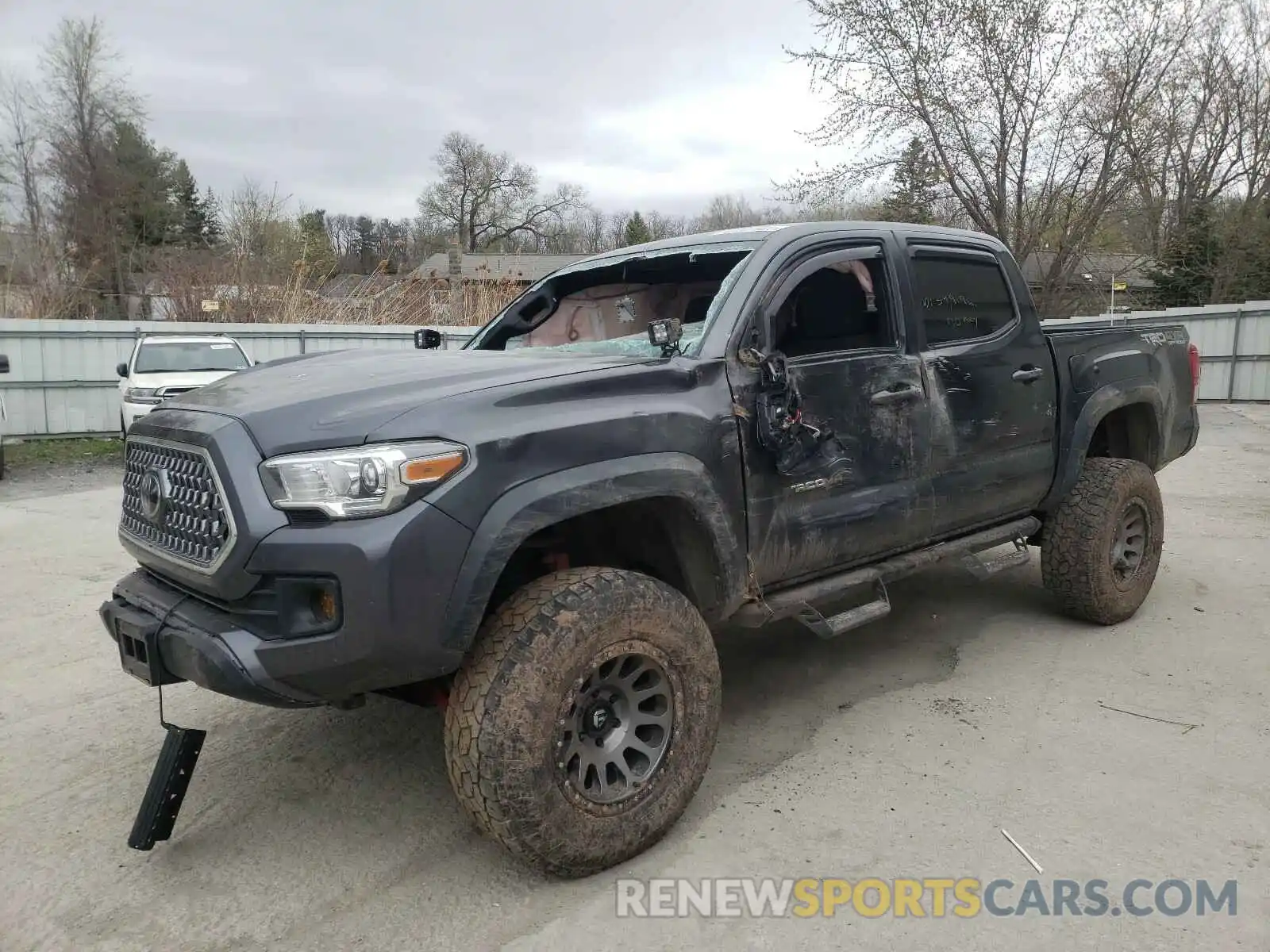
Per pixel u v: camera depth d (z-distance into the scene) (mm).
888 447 3607
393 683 2473
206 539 2553
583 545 3195
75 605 5547
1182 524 7152
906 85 18578
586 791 2645
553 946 2408
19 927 2551
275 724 3869
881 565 3766
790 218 22891
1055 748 3449
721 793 3195
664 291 4262
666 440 2863
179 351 13188
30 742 3715
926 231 4016
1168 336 5277
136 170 38406
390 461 2367
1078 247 20031
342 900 2646
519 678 2494
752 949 2383
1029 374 4258
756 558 3166
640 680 2848
